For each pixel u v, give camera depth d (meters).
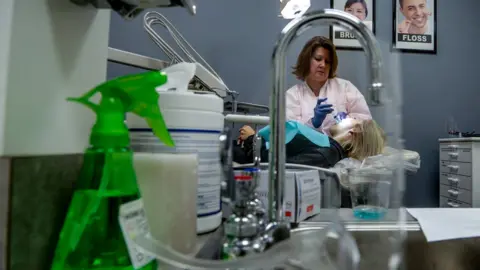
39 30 0.35
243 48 2.33
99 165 0.32
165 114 0.47
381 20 2.43
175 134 0.47
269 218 0.44
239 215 0.40
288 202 0.59
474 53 2.54
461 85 2.55
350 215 0.69
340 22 0.45
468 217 0.74
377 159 0.65
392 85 0.49
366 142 0.74
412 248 0.65
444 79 2.53
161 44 1.03
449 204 2.26
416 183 2.46
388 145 0.58
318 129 1.14
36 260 0.29
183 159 0.43
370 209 0.66
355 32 0.45
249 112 1.34
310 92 1.51
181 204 0.42
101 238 0.31
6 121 0.30
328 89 1.33
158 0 0.42
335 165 0.79
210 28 2.31
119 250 0.31
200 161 0.49
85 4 0.43
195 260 0.34
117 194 0.32
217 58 2.32
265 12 2.34
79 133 0.43
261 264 0.35
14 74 0.31
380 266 0.58
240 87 2.33
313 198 0.66
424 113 2.51
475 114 2.54
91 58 0.46
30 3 0.33
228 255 0.38
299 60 1.62
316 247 0.43
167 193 0.41
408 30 2.48
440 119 2.52
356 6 2.38
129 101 0.33
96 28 0.48
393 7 2.45
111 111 0.32
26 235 0.28
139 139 0.47
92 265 0.30
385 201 0.65
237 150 0.77
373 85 0.46
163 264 0.36
